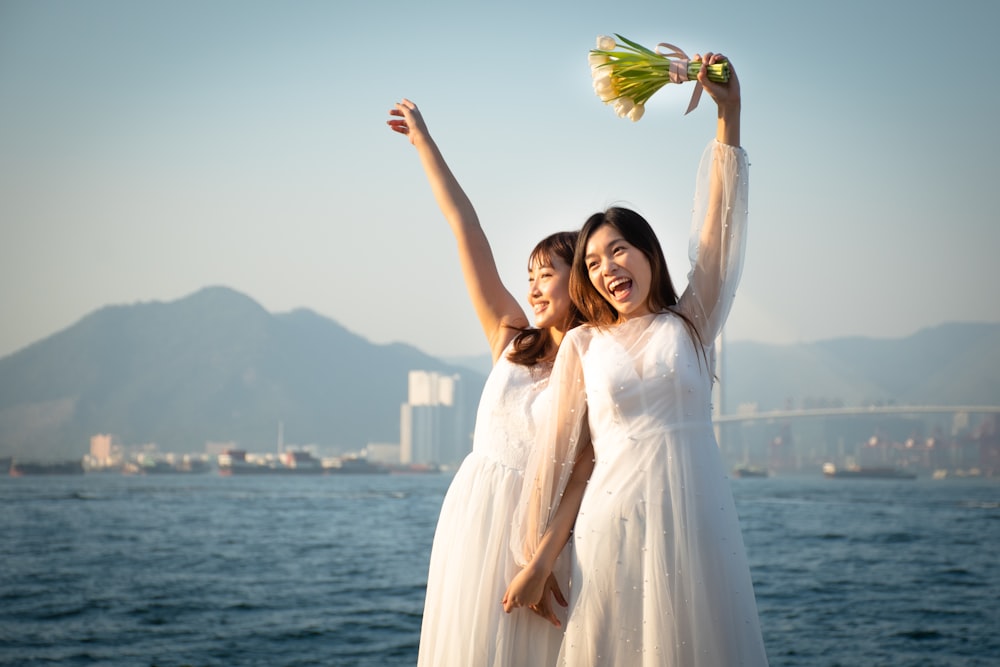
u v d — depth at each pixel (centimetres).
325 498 6291
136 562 2144
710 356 219
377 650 1070
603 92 219
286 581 1775
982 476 17262
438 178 257
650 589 199
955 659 1001
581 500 216
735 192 215
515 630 216
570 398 216
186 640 1128
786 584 1689
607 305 223
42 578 1809
